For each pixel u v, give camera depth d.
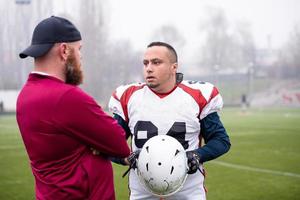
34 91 2.36
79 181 2.33
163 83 3.08
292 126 19.50
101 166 2.42
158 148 2.82
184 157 2.87
